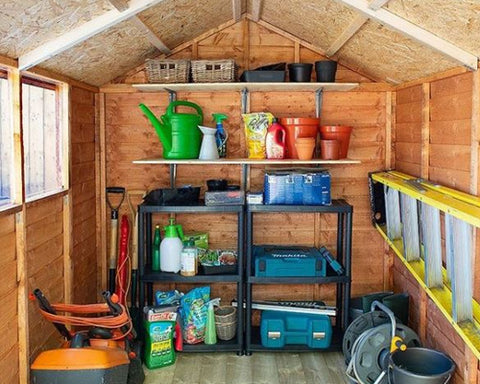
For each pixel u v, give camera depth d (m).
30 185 2.91
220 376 3.25
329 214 3.95
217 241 3.96
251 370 3.33
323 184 3.51
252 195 3.51
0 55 2.31
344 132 3.60
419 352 2.81
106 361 2.44
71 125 3.29
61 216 3.18
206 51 3.85
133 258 3.85
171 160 3.53
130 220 3.97
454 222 2.30
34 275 2.75
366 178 3.91
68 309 2.78
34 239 2.75
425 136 3.19
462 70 2.62
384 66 3.41
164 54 3.81
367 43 3.13
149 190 3.94
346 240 3.54
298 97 3.87
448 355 2.86
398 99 3.78
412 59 2.96
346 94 3.87
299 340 3.57
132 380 2.96
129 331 2.87
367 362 2.95
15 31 2.16
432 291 2.62
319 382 3.17
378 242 3.95
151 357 3.33
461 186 2.71
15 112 2.50
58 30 2.35
